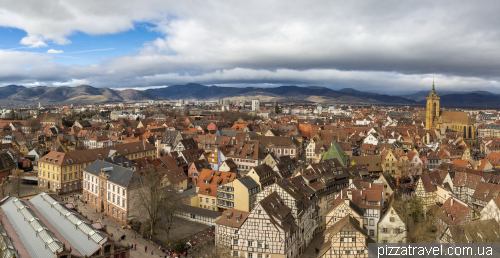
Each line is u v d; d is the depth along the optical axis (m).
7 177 159.62
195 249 93.81
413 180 173.50
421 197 119.94
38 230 73.94
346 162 158.88
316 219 111.56
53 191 146.38
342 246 79.75
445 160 190.38
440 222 98.94
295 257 91.12
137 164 145.25
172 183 141.62
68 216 83.12
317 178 123.25
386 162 168.62
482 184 121.06
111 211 118.12
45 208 93.25
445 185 126.44
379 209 94.81
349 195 100.38
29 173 161.00
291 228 87.56
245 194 116.06
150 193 109.75
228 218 89.38
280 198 95.12
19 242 71.62
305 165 192.75
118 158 142.88
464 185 129.75
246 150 174.62
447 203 102.25
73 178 148.62
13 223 82.44
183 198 127.62
